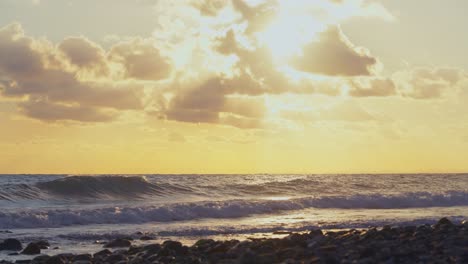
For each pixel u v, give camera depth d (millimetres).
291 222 31000
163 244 19250
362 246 17000
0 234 25875
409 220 30953
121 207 32719
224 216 34562
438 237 18406
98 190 42531
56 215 30141
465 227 21344
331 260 14539
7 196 39094
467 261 14523
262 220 32719
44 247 22266
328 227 28875
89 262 16906
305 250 16312
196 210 34062
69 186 42000
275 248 17688
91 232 26500
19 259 19406
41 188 40875
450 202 44562
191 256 17203
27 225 29078
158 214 32562
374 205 42281
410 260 14836
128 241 22922
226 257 16562
